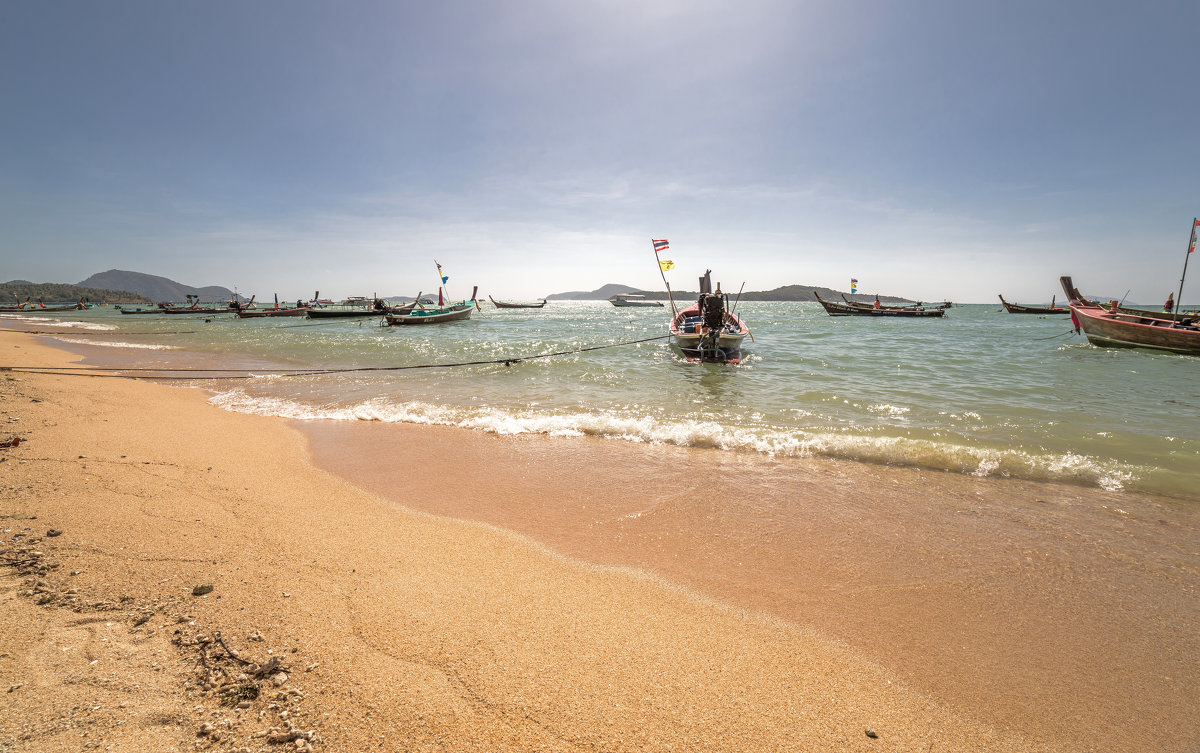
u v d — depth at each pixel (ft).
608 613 10.73
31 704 7.25
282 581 11.20
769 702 8.32
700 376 45.11
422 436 25.52
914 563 13.25
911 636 10.30
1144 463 21.22
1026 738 7.80
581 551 13.70
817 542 14.38
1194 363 54.08
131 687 7.70
